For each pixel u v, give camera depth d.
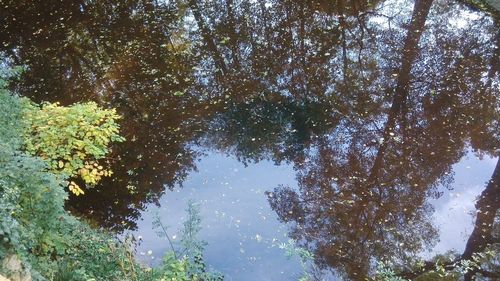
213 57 13.95
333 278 7.25
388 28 15.21
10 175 5.08
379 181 9.47
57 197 5.51
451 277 7.12
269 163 10.20
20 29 15.97
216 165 10.10
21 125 7.13
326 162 10.15
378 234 8.20
